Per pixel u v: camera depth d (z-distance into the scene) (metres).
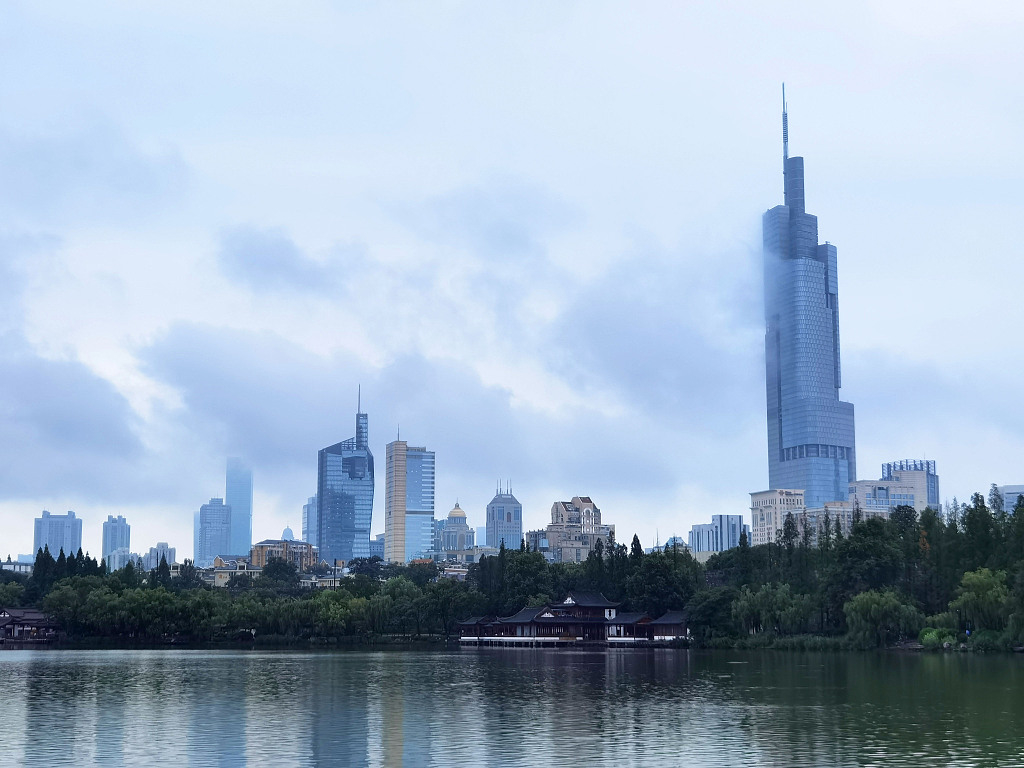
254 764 66.00
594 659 185.88
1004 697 98.31
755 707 94.38
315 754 69.56
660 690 113.50
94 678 134.62
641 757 67.56
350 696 108.50
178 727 83.06
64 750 71.50
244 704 100.25
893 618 190.50
